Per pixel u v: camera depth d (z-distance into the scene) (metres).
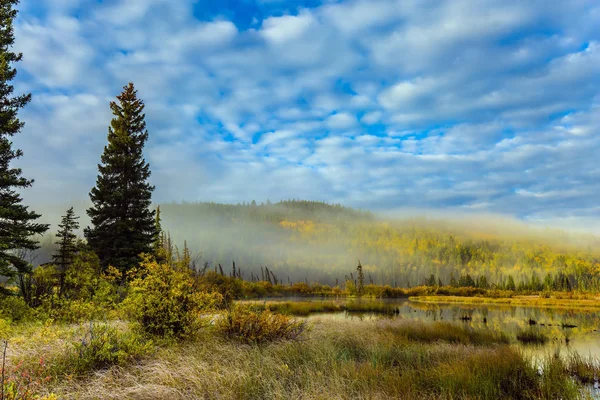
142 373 6.66
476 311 41.84
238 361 7.80
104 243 22.52
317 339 11.44
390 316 28.42
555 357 11.59
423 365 9.59
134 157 25.23
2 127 15.12
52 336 7.94
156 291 9.32
